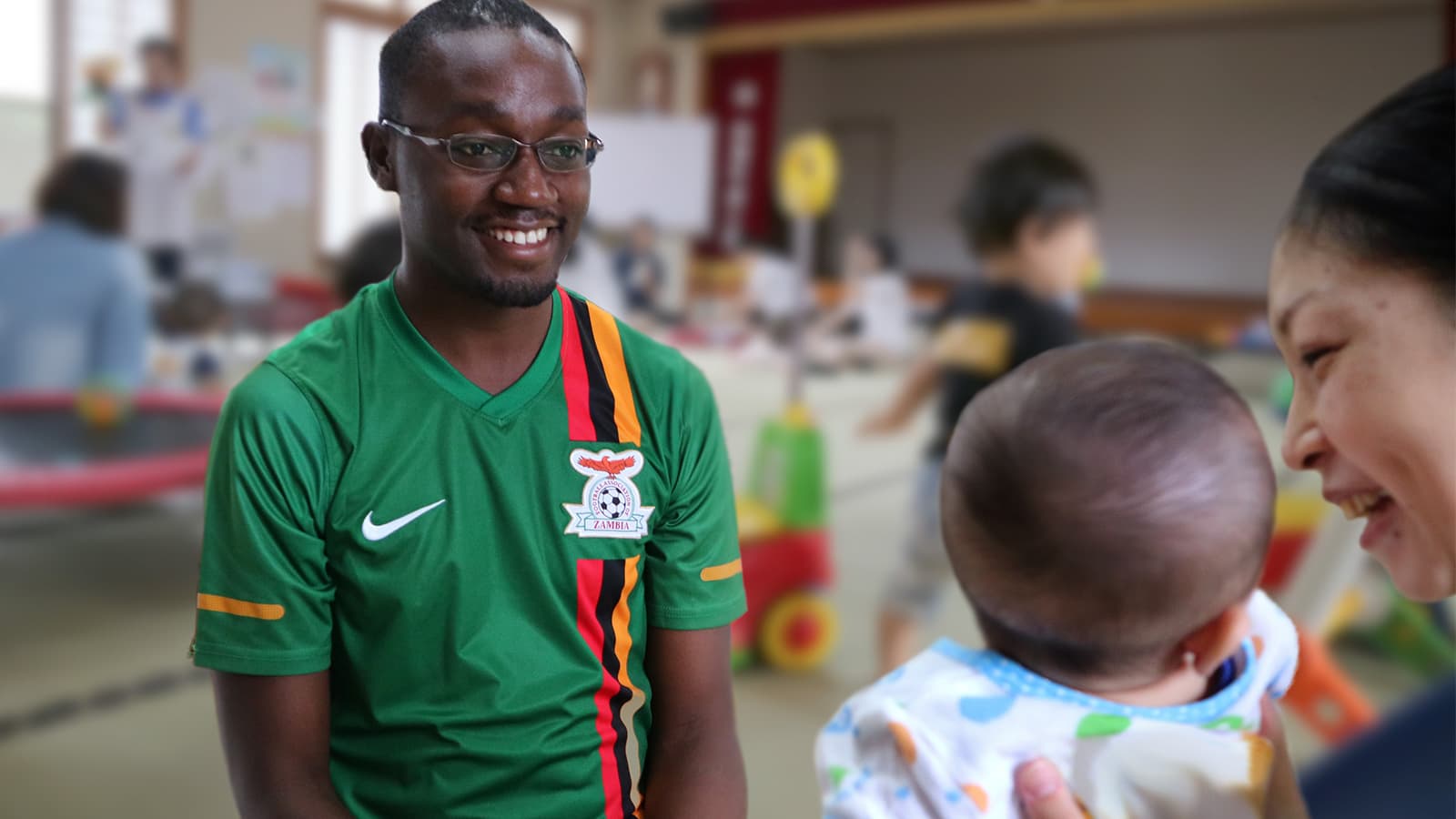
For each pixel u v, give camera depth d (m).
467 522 0.80
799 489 2.30
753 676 2.29
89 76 5.61
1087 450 0.62
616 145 6.64
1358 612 2.29
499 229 0.77
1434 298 0.41
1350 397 0.44
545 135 0.77
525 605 0.82
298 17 7.77
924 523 1.96
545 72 0.77
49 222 3.00
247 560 0.77
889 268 6.91
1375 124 0.44
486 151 0.76
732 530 0.93
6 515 3.28
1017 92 12.44
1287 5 9.63
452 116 0.76
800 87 11.70
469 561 0.80
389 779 0.81
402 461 0.79
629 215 6.80
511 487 0.81
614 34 10.25
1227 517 0.61
